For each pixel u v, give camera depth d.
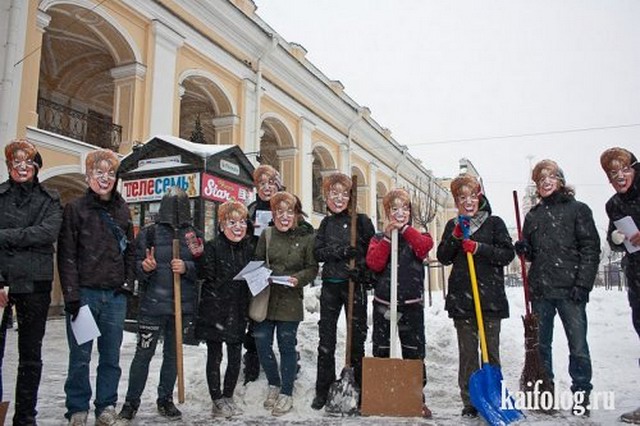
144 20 12.11
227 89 14.91
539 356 3.83
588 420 3.56
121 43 11.62
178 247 3.83
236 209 4.11
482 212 3.94
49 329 9.55
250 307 3.95
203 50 13.87
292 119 18.62
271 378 4.04
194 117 18.28
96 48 13.02
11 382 4.88
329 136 21.22
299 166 18.80
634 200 3.79
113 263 3.47
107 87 15.20
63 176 11.26
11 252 3.12
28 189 3.27
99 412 3.42
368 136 24.59
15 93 9.14
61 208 3.36
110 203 3.59
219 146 8.12
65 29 11.90
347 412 3.72
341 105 21.39
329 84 21.20
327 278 4.00
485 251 3.68
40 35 9.70
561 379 4.93
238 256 4.08
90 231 3.43
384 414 3.67
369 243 4.11
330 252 3.89
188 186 7.43
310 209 19.19
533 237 4.05
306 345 5.54
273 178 4.94
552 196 4.02
